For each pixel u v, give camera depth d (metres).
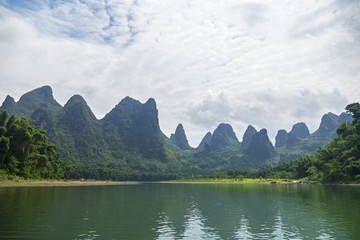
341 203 37.00
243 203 39.62
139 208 33.94
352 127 121.81
